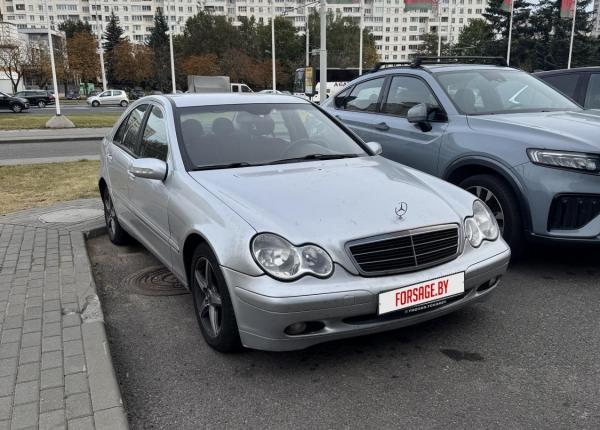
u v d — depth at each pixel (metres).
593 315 3.93
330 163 4.16
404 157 5.78
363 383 3.11
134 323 3.96
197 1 129.00
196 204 3.53
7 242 5.67
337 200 3.37
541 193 4.41
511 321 3.84
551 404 2.88
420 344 3.54
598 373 3.17
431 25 129.38
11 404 2.79
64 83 78.50
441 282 3.19
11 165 11.80
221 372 3.26
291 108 4.81
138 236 4.86
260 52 90.38
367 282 3.00
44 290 4.31
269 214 3.18
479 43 77.38
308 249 2.98
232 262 3.05
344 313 2.95
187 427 2.76
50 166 11.61
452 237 3.33
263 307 2.91
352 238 3.04
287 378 3.18
